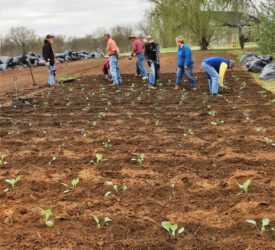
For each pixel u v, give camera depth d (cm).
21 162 582
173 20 3322
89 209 429
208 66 1041
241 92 1095
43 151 629
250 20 2912
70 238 370
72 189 483
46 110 951
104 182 496
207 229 381
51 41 1348
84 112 915
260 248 342
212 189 468
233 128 725
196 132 709
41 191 485
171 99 1039
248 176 496
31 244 361
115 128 753
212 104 948
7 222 406
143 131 724
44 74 1870
